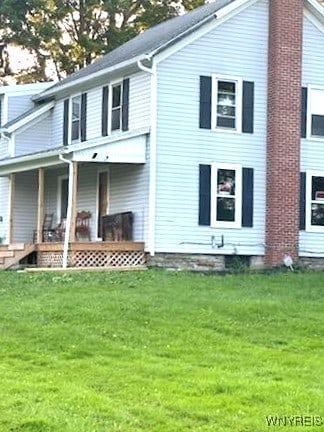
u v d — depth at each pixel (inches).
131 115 986.7
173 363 444.5
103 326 533.6
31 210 1180.5
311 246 996.6
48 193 1177.4
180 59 956.6
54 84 1249.4
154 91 941.8
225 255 965.8
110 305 599.2
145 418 340.8
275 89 987.9
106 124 1043.9
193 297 650.8
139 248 938.1
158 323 548.1
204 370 426.9
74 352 466.9
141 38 1194.0
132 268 898.1
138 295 657.0
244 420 338.6
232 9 977.5
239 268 954.1
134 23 1800.0
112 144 931.3
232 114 982.4
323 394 378.6
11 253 992.2
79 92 1117.1
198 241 952.9
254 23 997.8
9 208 1115.9
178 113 952.9
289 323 557.9
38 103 1246.3
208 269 949.2
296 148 993.5
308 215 999.0
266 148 994.1
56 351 470.6
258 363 448.5
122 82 1009.5
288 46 995.9
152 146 938.1
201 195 957.8
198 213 954.7
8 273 861.8
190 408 354.9
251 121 989.2
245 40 991.6
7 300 639.8
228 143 975.6
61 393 374.6
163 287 718.5
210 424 334.6
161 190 940.0
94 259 922.1
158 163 940.6
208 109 967.6
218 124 973.2
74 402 359.3
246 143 984.9
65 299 631.8
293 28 1000.2
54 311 573.6
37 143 1184.2
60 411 343.9
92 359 451.5
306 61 1017.5
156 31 1167.6
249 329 540.1
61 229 1055.6
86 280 775.7
